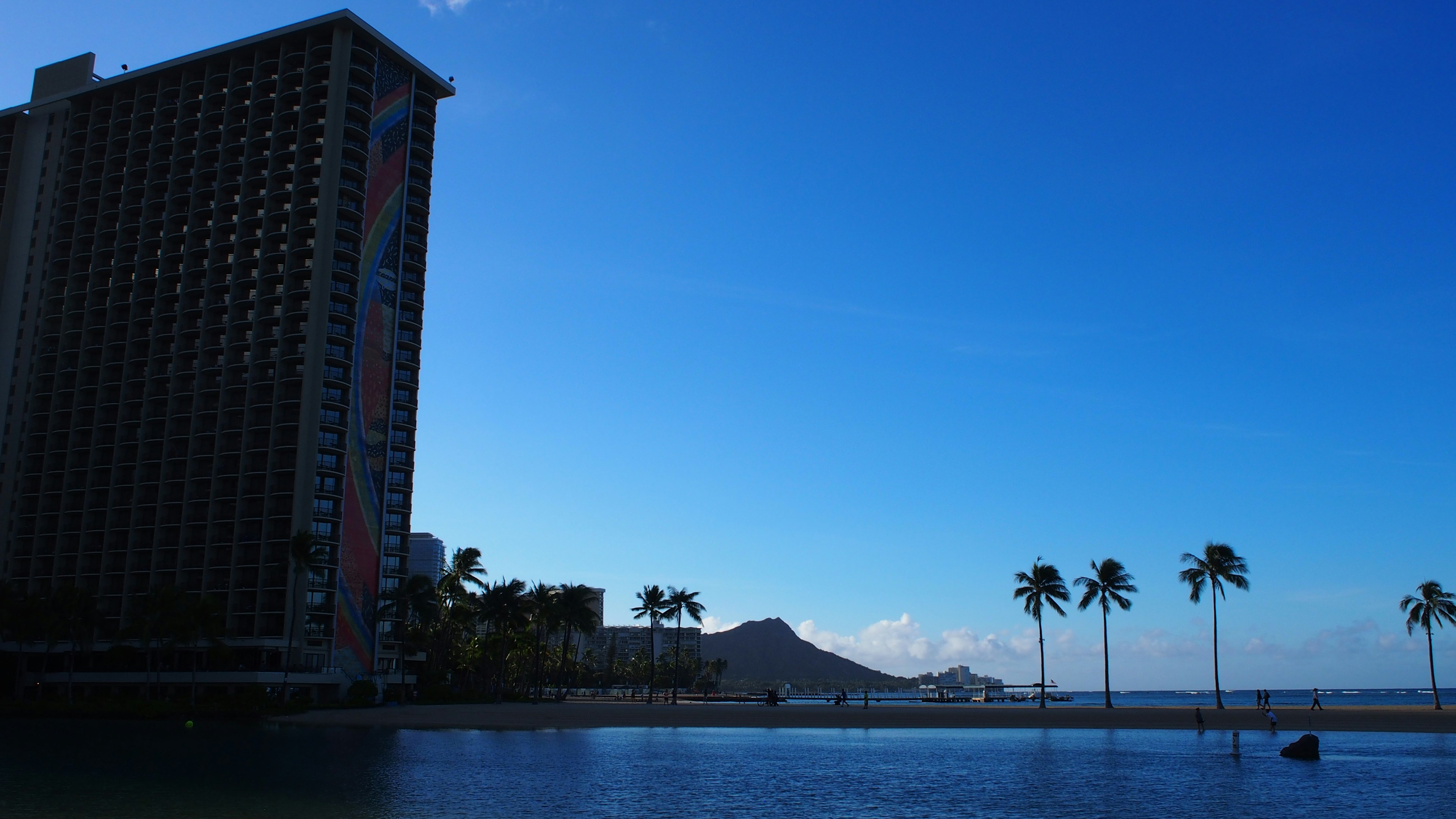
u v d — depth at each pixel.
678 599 141.12
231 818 33.47
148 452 128.50
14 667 119.44
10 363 140.00
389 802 37.34
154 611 100.31
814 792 41.38
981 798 39.94
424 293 141.00
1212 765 53.03
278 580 117.44
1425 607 114.44
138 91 145.25
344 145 131.75
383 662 127.38
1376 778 46.66
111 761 52.31
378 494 128.62
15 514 133.25
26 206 146.12
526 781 44.28
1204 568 104.94
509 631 131.75
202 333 128.75
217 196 134.62
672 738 72.81
